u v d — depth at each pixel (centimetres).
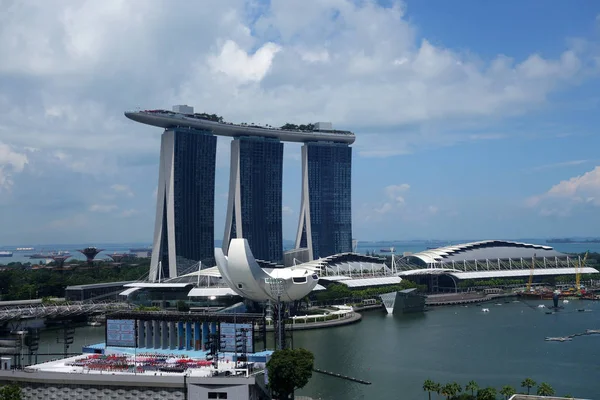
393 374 19825
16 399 15150
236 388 15338
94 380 16162
